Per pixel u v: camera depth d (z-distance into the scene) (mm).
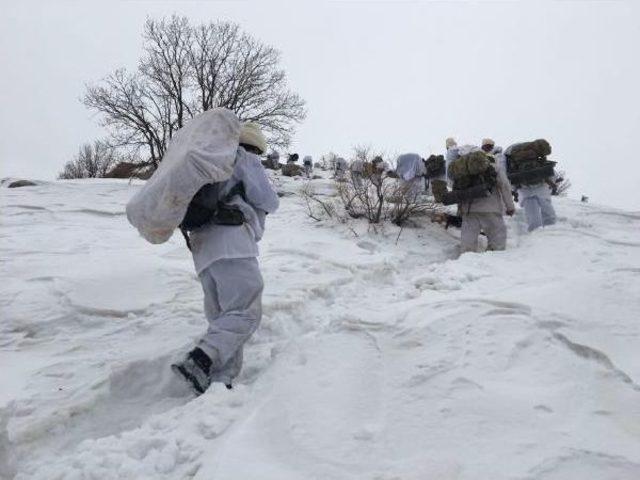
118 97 23438
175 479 2113
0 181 17922
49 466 2273
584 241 6984
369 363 2822
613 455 1967
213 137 2918
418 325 3207
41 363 3314
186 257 6098
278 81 24984
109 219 9219
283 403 2496
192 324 3902
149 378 3146
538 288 3807
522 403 2334
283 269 5492
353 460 2078
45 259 5703
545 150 8016
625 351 2785
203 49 24188
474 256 6023
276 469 2051
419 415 2334
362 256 6262
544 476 1893
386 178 8633
